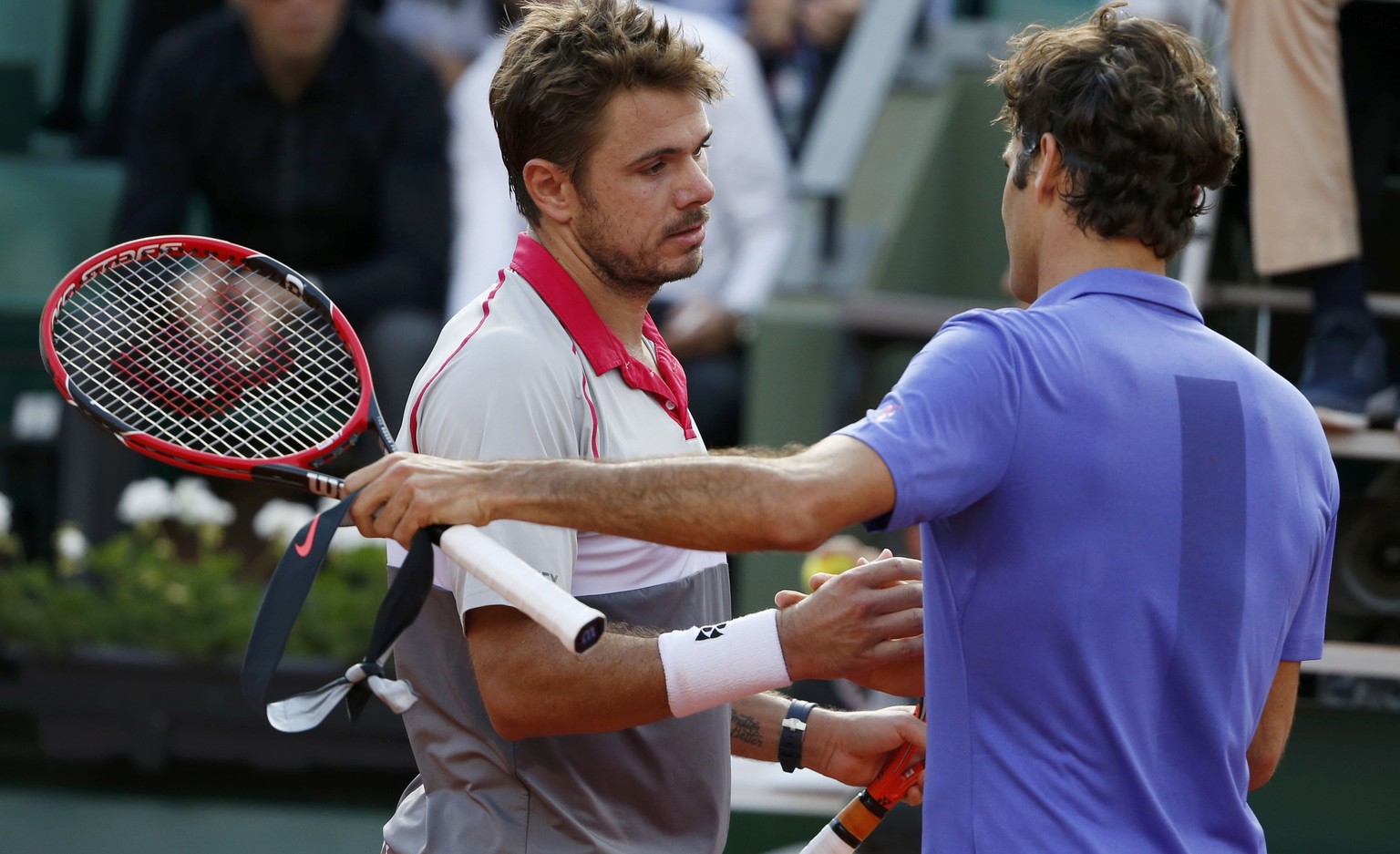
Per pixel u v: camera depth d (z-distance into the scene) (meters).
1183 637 6.00
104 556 19.72
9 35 24.81
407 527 6.18
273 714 6.34
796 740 8.00
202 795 18.97
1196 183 6.28
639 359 7.60
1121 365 6.08
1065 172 6.31
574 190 7.20
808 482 5.68
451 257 20.47
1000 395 5.94
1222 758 6.07
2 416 21.73
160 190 20.27
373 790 19.14
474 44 23.92
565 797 7.25
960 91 23.28
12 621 18.98
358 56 20.41
